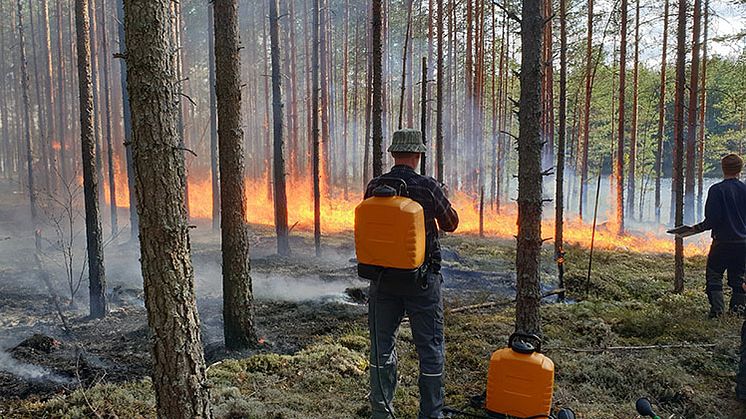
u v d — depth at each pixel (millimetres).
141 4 2973
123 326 7348
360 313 7414
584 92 24453
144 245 3102
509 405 3197
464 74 26531
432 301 3393
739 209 6039
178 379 3156
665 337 5750
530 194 4840
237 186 5844
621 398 4410
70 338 6770
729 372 4762
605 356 5156
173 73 3156
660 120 21156
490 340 5941
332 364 5160
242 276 5918
